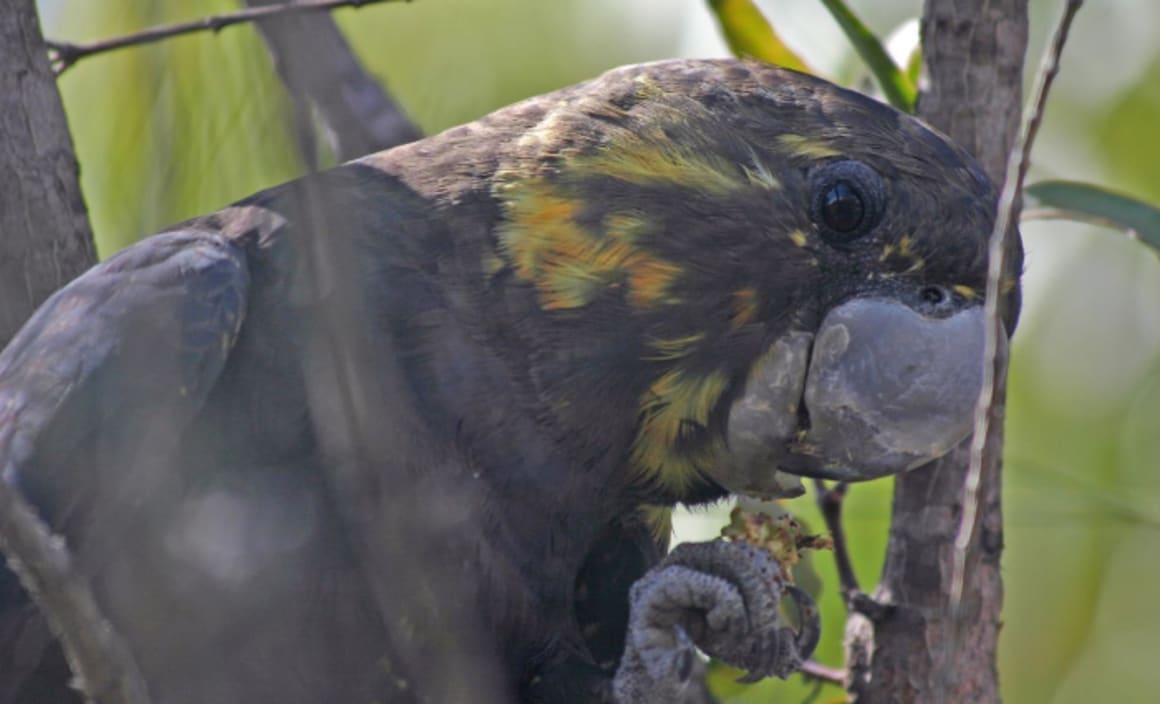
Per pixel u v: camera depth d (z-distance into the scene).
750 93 8.63
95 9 9.95
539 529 8.25
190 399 7.88
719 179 8.45
